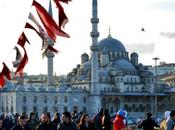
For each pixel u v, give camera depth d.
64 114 28.33
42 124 28.91
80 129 36.34
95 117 44.56
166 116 42.97
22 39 9.97
